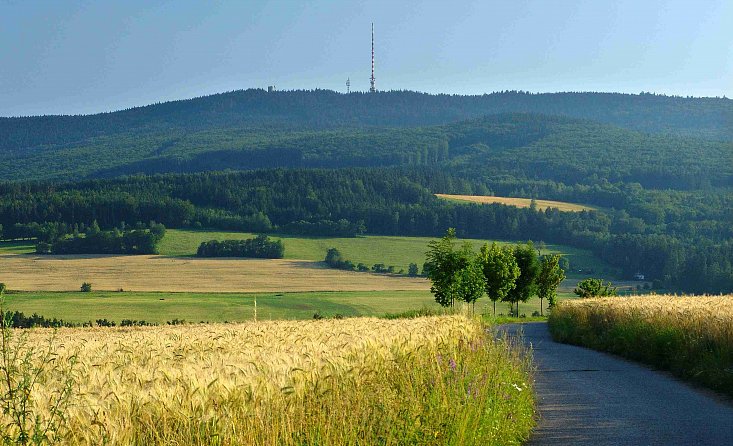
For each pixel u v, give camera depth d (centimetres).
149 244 16388
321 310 11150
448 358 1117
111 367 1036
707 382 1570
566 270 14562
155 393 736
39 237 17512
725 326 1809
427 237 18750
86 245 16438
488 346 1416
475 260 5456
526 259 6919
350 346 1134
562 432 1093
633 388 1551
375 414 788
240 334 1831
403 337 1286
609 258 15362
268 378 826
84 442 621
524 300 7006
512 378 1277
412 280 14450
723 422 1166
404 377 956
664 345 1956
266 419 706
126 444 634
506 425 993
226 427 671
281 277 14325
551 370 1878
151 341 1658
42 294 11931
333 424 741
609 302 3275
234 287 13275
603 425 1144
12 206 18288
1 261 15212
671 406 1322
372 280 14325
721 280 12031
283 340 1486
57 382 834
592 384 1612
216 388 760
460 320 1888
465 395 944
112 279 13675
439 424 834
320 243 17588
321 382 827
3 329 624
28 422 621
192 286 13275
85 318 9744
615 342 2341
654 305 2848
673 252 13000
